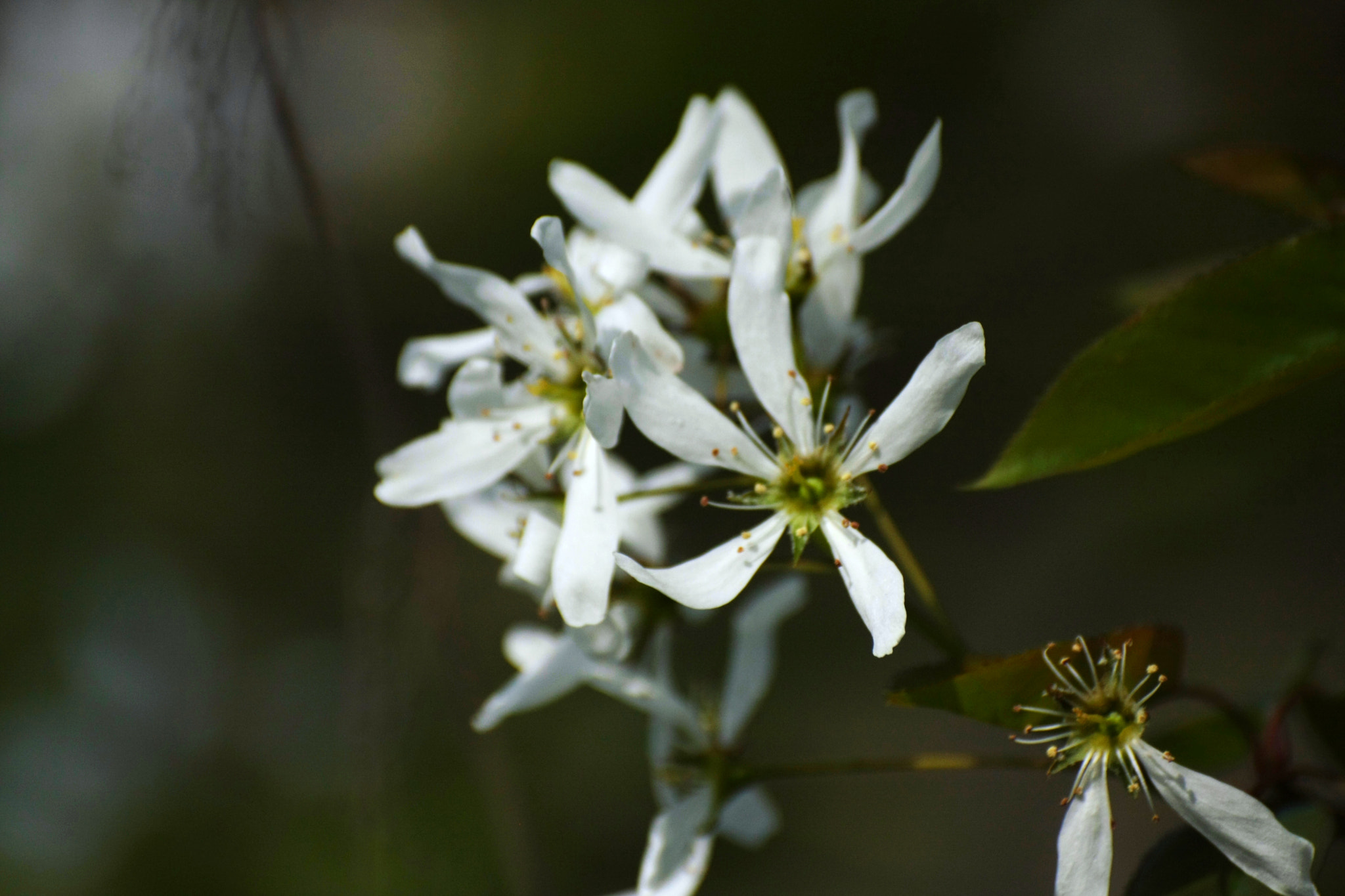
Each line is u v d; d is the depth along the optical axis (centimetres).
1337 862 38
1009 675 31
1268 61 55
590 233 33
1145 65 60
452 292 33
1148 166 59
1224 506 38
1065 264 60
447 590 38
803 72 68
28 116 71
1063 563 54
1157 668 31
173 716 68
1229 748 34
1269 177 34
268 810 64
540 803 62
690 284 34
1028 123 63
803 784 64
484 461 33
